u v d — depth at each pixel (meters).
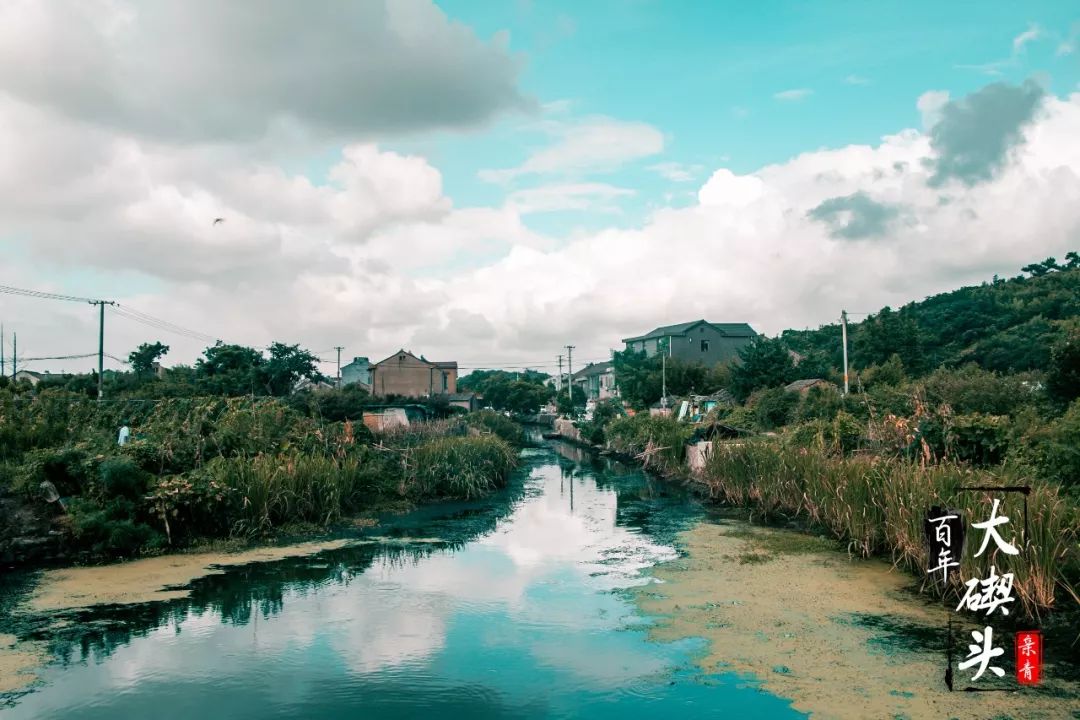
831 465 17.73
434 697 9.28
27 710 9.04
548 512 23.17
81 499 16.53
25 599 13.34
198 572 15.25
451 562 16.20
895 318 49.16
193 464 19.48
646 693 9.20
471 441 29.98
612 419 51.31
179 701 9.26
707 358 73.75
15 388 24.81
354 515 21.64
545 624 11.88
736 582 13.57
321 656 10.67
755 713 8.52
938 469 14.15
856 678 9.23
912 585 12.82
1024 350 43.22
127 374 47.16
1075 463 13.30
